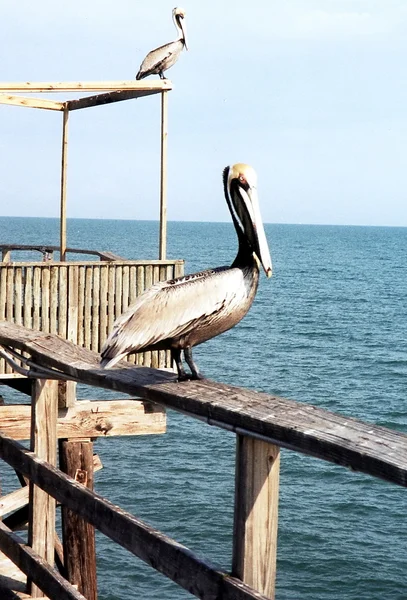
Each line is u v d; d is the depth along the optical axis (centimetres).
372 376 3850
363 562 1731
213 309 423
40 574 515
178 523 1923
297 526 1897
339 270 11588
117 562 1647
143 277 1063
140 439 2555
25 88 1031
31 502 560
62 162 1378
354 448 278
